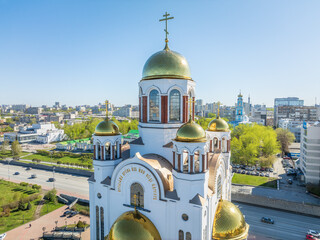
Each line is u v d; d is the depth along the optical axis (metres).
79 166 98.69
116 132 31.91
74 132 175.25
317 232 44.34
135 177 27.36
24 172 95.12
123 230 24.75
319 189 62.75
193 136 24.77
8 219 52.88
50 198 63.44
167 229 25.73
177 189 25.41
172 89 31.28
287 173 84.12
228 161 41.97
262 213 54.56
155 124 31.77
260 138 99.12
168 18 32.78
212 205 27.89
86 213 55.31
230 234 27.58
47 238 44.81
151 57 32.56
